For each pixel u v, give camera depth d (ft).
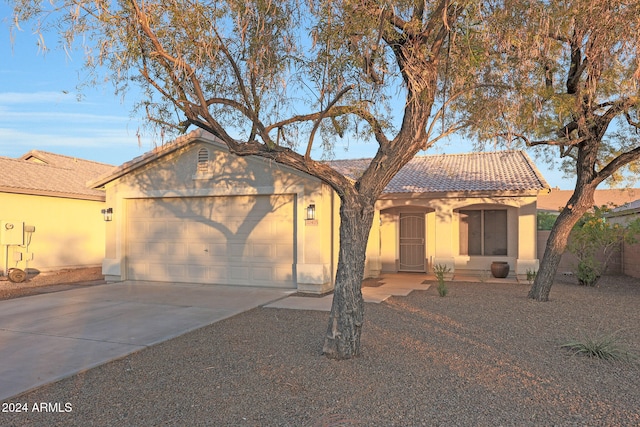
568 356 21.06
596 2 25.71
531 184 48.60
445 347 22.39
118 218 46.47
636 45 25.76
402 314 30.48
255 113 23.32
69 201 60.95
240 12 23.39
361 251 20.99
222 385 17.33
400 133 21.17
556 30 26.71
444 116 26.35
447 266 50.62
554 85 33.45
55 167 68.80
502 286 44.88
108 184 47.06
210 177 43.11
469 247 54.29
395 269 57.31
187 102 21.43
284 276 41.19
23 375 18.58
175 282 44.83
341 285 20.79
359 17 22.53
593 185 35.58
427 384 17.34
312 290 39.42
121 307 33.27
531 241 48.14
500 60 27.66
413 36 22.41
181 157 44.27
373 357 20.65
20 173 59.16
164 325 27.48
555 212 96.84
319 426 13.89
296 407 15.28
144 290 41.14
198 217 44.24
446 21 21.34
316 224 39.32
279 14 24.63
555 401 15.83
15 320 29.07
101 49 21.45
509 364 19.80
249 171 41.75
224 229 43.27
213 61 24.27
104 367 19.70
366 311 31.55
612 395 16.40
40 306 33.86
